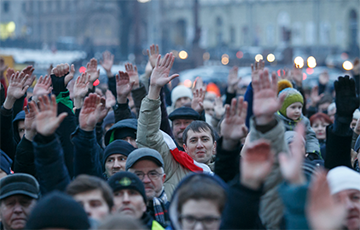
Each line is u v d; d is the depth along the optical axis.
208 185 5.70
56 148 6.36
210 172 9.28
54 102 6.42
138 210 6.75
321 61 91.75
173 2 152.62
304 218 4.67
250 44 144.88
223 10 147.75
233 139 6.24
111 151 9.11
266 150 5.03
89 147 7.13
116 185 6.73
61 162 6.40
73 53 71.81
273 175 5.91
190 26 151.75
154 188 7.84
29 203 6.93
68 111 9.23
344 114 7.37
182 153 9.23
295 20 139.00
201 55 84.19
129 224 4.54
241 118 6.21
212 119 15.55
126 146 9.23
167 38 130.88
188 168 9.15
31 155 7.75
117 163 9.05
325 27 134.75
